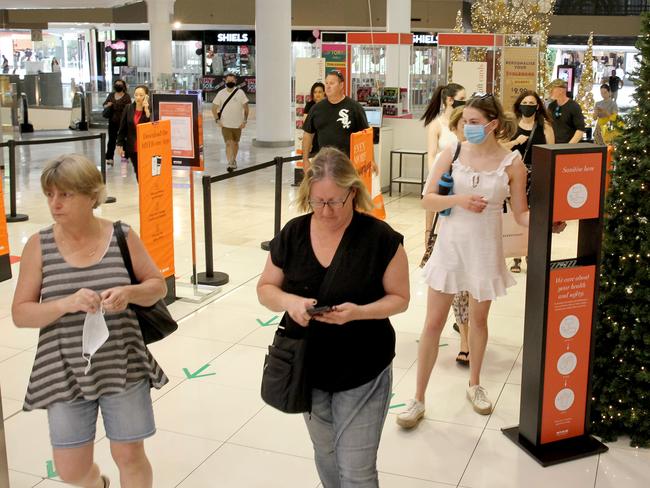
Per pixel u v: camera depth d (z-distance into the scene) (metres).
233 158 13.16
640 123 3.69
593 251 3.53
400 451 3.67
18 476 3.43
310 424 2.73
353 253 2.56
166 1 19.19
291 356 2.55
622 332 3.71
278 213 6.93
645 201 3.65
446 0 27.12
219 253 7.43
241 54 31.36
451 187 3.68
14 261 7.01
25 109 20.06
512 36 13.85
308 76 11.38
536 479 3.42
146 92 10.20
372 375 2.59
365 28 27.45
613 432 3.79
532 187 3.46
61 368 2.60
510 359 4.82
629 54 27.73
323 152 2.60
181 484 3.38
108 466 3.53
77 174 2.55
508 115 3.64
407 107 12.98
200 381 4.46
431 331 3.87
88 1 12.38
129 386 2.70
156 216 5.54
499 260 3.74
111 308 2.54
